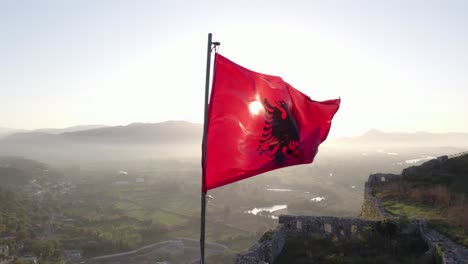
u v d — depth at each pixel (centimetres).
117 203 19812
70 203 19475
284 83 1055
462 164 3219
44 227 14425
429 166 3397
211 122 971
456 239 1730
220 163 967
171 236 13488
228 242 12556
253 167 982
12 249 11062
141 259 11200
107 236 12719
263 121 1002
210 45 970
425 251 1772
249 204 18462
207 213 16762
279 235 1914
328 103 1078
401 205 2477
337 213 14312
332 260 1709
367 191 3041
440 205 2347
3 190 17625
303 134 1049
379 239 1916
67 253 11525
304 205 16525
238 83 998
